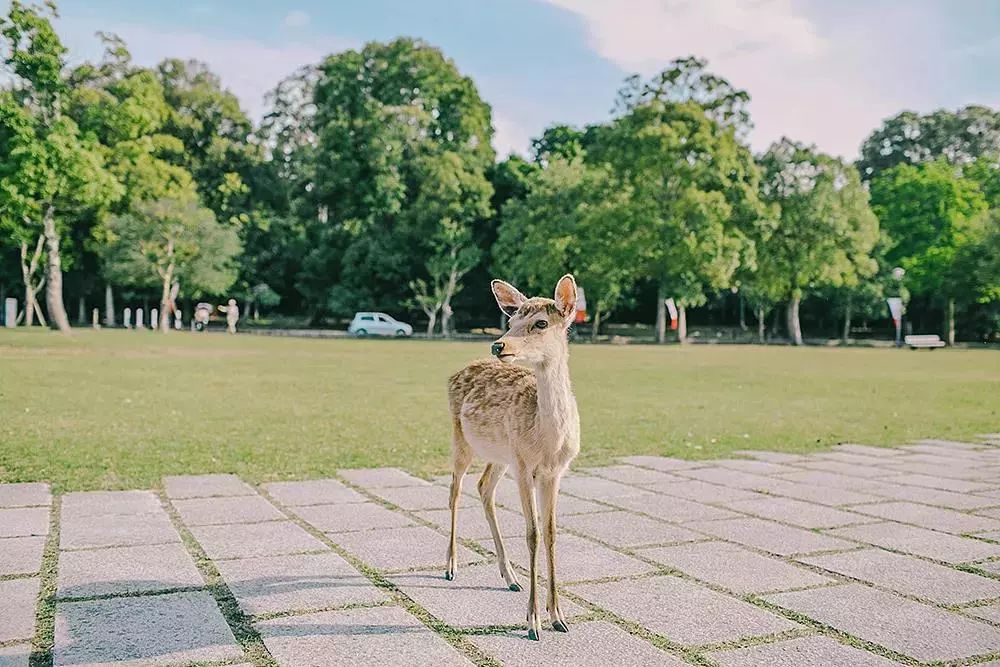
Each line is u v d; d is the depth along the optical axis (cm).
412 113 4909
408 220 4947
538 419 461
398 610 461
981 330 5653
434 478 840
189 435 1066
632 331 5716
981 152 6575
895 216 5453
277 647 405
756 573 535
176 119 5253
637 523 666
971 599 490
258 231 5453
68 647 400
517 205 4844
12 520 638
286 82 5741
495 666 387
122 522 638
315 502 723
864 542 613
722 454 1019
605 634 429
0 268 5006
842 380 2167
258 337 4419
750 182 4394
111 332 4231
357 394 1622
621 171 4266
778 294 4828
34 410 1259
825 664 395
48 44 2781
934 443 1137
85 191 2795
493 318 5866
